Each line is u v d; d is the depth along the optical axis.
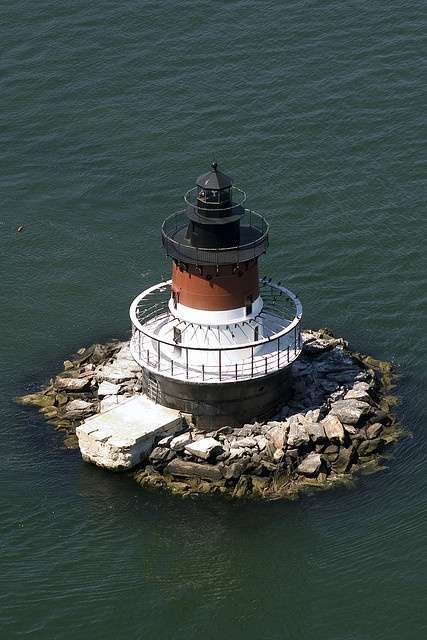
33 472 197.75
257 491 192.75
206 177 192.00
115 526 189.38
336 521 188.75
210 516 190.25
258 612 176.75
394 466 197.25
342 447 197.62
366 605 176.75
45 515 190.62
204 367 198.50
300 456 196.38
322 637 172.62
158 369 198.88
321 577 181.00
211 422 199.88
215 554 185.25
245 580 181.25
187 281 197.88
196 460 195.25
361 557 183.38
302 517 189.50
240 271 197.25
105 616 176.12
